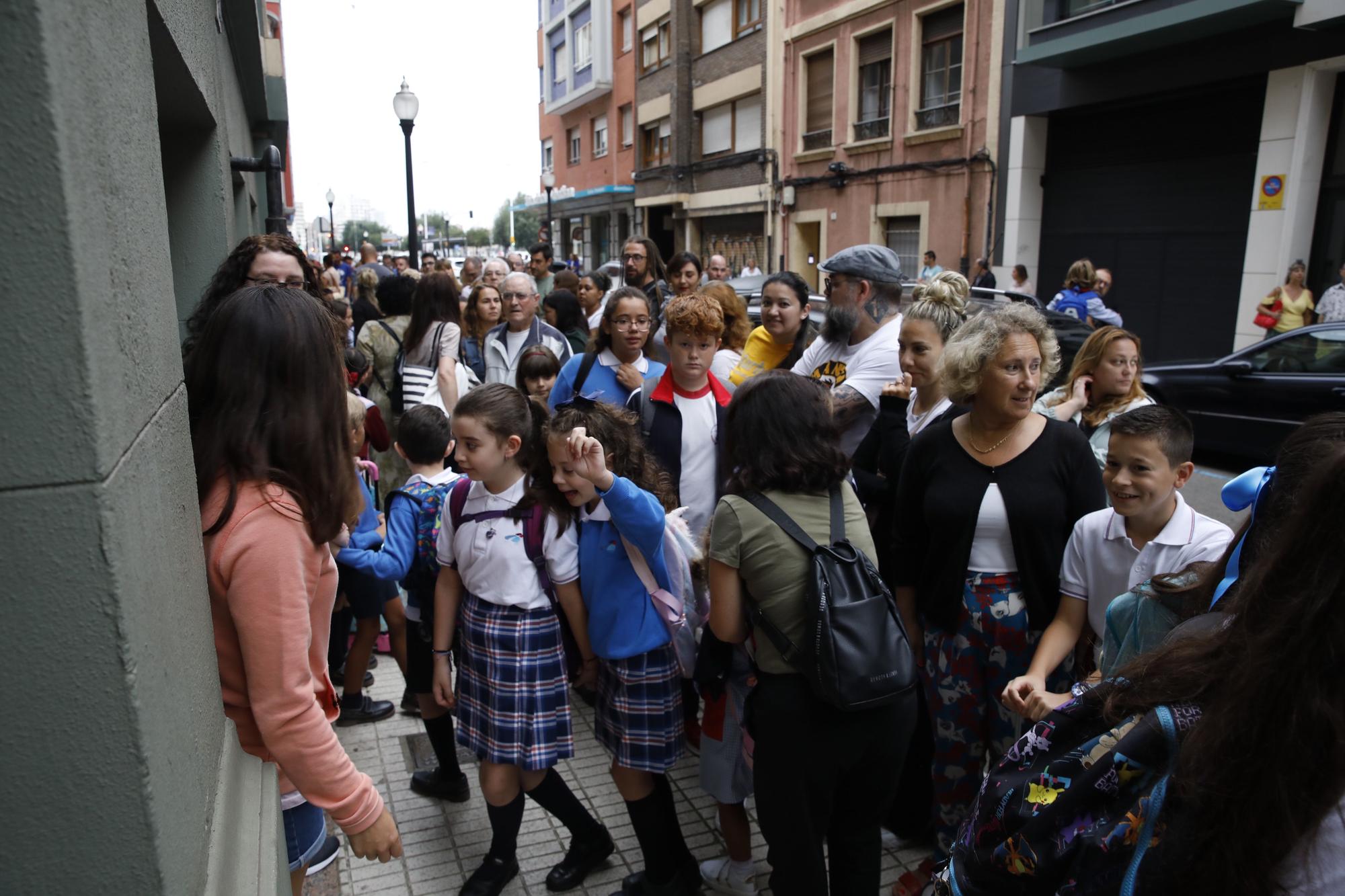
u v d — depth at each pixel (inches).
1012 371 95.8
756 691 87.4
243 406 56.9
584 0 1181.7
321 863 106.0
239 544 54.3
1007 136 590.9
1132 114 528.1
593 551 100.7
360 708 146.1
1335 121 429.4
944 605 102.7
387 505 126.5
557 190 1429.6
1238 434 305.3
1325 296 402.3
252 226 289.7
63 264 31.9
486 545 100.8
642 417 132.3
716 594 87.4
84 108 34.0
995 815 46.4
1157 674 42.5
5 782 33.8
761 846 115.2
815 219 793.6
